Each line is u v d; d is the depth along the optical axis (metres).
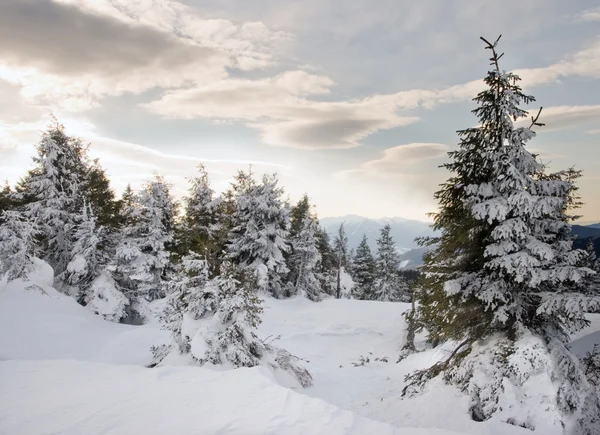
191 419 6.37
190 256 14.52
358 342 24.03
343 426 6.09
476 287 10.46
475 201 10.49
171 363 12.09
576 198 10.09
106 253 25.20
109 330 19.14
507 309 9.88
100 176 30.77
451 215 11.38
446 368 11.48
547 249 9.30
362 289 61.38
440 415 9.55
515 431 8.12
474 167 11.04
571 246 10.01
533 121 10.24
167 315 14.37
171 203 33.78
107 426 6.07
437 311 11.49
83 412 6.68
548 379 8.79
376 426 6.21
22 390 7.90
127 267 25.27
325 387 14.59
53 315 18.11
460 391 10.08
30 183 25.72
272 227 36.41
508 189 10.24
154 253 31.14
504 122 10.25
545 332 10.23
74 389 7.98
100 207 29.38
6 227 20.70
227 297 13.01
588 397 9.07
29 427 6.02
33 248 21.83
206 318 13.23
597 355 11.82
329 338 24.72
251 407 6.90
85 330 17.95
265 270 34.03
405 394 11.88
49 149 25.97
